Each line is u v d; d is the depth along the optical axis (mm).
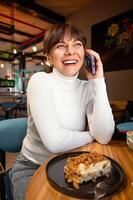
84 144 933
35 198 513
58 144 871
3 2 3988
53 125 906
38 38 6680
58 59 1025
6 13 4730
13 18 5051
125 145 925
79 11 4672
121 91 3783
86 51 1066
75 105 1063
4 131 1202
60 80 1052
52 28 1048
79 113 1069
